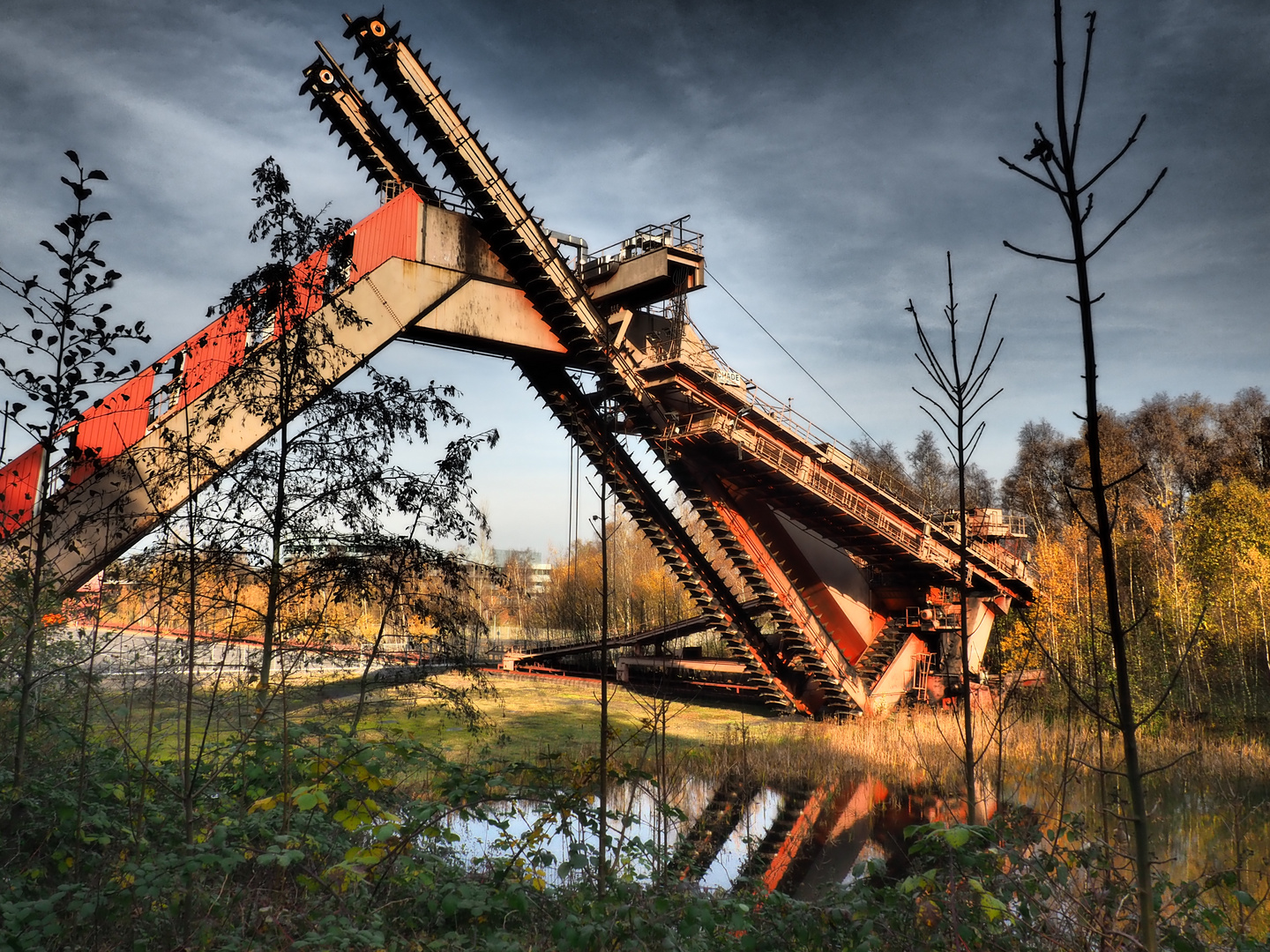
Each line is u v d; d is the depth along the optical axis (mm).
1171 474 61938
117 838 6926
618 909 6137
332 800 7141
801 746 24938
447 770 6695
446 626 9875
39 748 8016
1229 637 30625
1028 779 16938
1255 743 23062
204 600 7812
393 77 20906
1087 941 5293
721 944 6559
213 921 5980
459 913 7195
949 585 31375
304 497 8398
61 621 8469
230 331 9500
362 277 20891
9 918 5000
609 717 29656
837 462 27250
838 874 14648
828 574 32219
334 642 9453
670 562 29094
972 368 5746
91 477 7984
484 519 10234
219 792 7602
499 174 22375
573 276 24062
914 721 26406
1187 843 13695
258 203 7938
